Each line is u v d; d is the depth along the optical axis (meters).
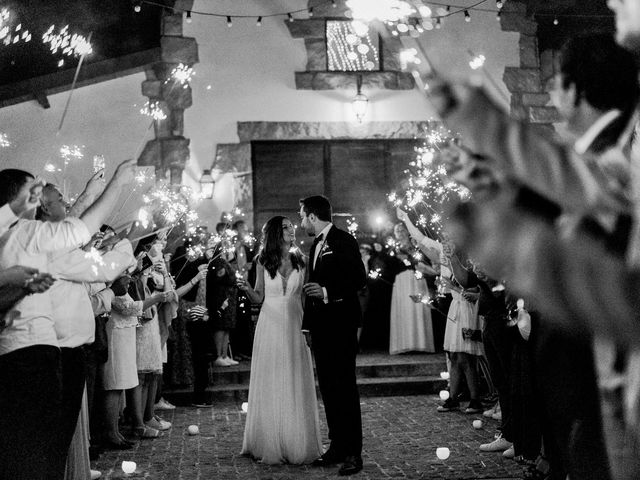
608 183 1.13
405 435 6.82
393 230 11.12
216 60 11.48
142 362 6.86
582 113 1.54
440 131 11.45
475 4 11.78
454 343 7.74
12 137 10.68
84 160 10.89
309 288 5.58
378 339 11.41
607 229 1.03
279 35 11.68
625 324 0.98
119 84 11.12
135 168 3.62
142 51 11.06
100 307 5.19
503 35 11.84
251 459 6.01
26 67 9.78
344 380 5.60
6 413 3.34
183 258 9.02
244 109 11.52
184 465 5.82
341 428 5.61
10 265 3.39
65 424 3.99
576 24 11.48
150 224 6.65
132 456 6.13
